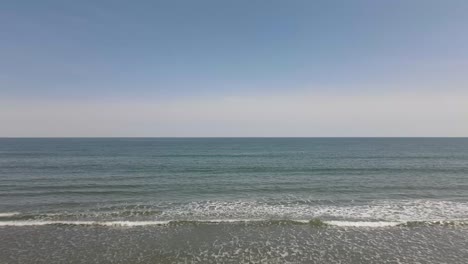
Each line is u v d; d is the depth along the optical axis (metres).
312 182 23.77
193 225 12.62
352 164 38.06
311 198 18.02
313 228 12.30
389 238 11.18
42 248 10.16
